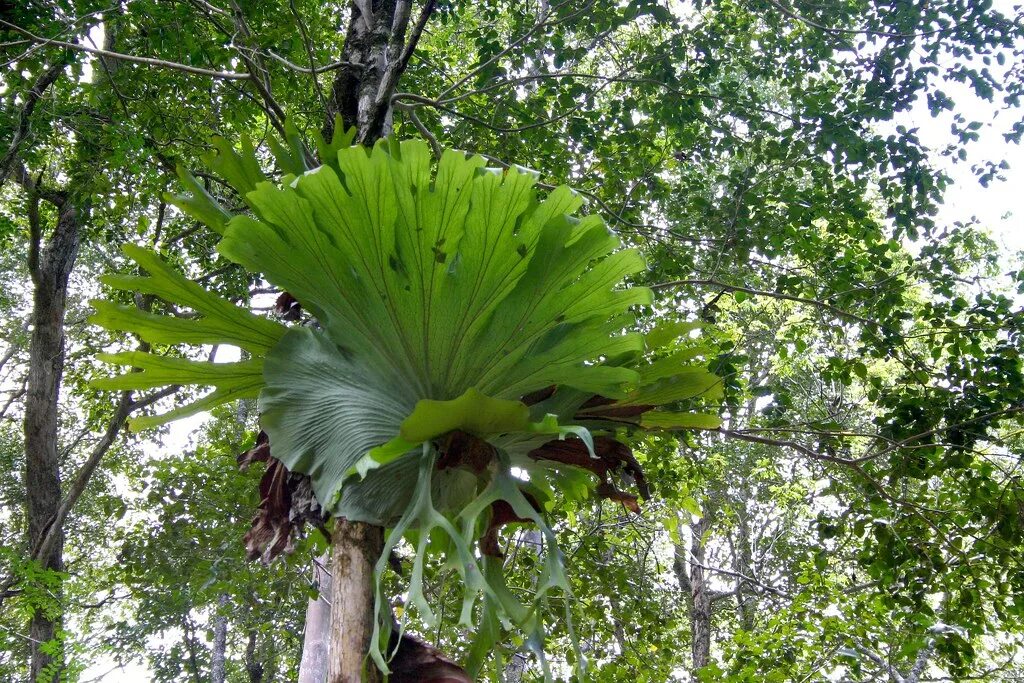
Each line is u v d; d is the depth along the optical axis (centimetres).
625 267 197
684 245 593
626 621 632
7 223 882
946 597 586
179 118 646
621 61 630
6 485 1205
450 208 189
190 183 219
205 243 758
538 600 199
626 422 234
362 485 197
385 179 185
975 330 535
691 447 581
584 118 596
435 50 760
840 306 565
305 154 255
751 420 645
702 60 608
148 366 210
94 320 201
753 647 579
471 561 184
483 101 616
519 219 197
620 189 588
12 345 1203
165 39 573
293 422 198
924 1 564
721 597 1081
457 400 183
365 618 192
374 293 199
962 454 520
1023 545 521
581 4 592
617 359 228
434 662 200
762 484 1120
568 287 200
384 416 200
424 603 176
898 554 530
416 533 247
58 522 765
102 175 671
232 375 216
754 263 577
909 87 569
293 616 736
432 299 198
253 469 604
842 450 566
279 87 642
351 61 348
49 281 871
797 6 607
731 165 703
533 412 216
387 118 313
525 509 198
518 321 202
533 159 621
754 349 1007
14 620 830
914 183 568
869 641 578
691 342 530
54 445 866
